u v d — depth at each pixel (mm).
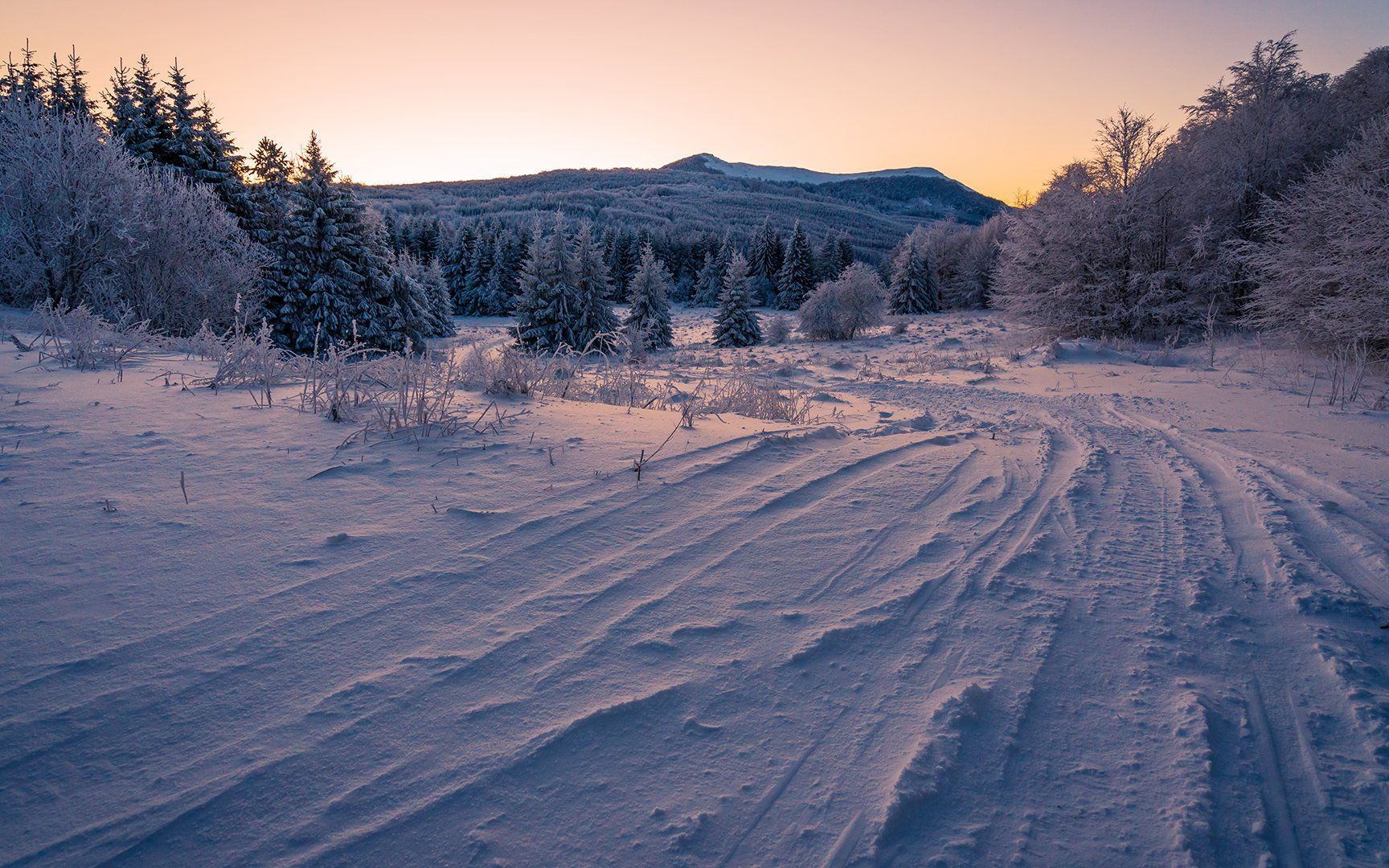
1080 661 2520
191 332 17141
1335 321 13617
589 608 2574
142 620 2234
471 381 6137
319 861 1510
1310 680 2469
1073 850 1680
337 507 3211
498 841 1598
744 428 5434
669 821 1694
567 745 1900
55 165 14859
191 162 26766
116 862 1464
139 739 1777
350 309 26047
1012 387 14047
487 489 3566
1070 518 4121
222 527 2908
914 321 42875
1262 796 1882
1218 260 20781
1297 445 6879
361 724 1897
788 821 1717
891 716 2135
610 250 88562
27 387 4996
